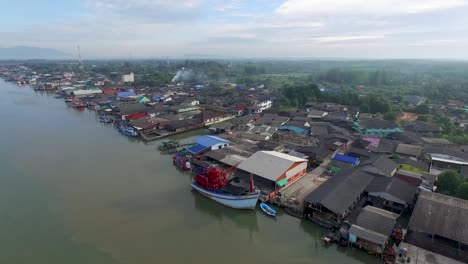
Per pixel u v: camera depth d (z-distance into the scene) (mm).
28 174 56719
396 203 40750
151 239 37250
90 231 38875
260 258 33562
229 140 71750
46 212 43469
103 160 64500
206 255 34188
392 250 32188
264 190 46938
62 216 42438
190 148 65000
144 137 80438
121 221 41219
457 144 65875
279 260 33188
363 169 49625
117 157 66500
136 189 50719
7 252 34812
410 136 70250
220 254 34344
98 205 45438
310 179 51500
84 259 33562
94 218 41906
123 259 33500
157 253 34531
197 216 42625
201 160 59531
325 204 37875
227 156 57781
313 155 60094
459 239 30344
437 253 31375
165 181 53875
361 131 80312
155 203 46094
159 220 41531
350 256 33500
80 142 77688
